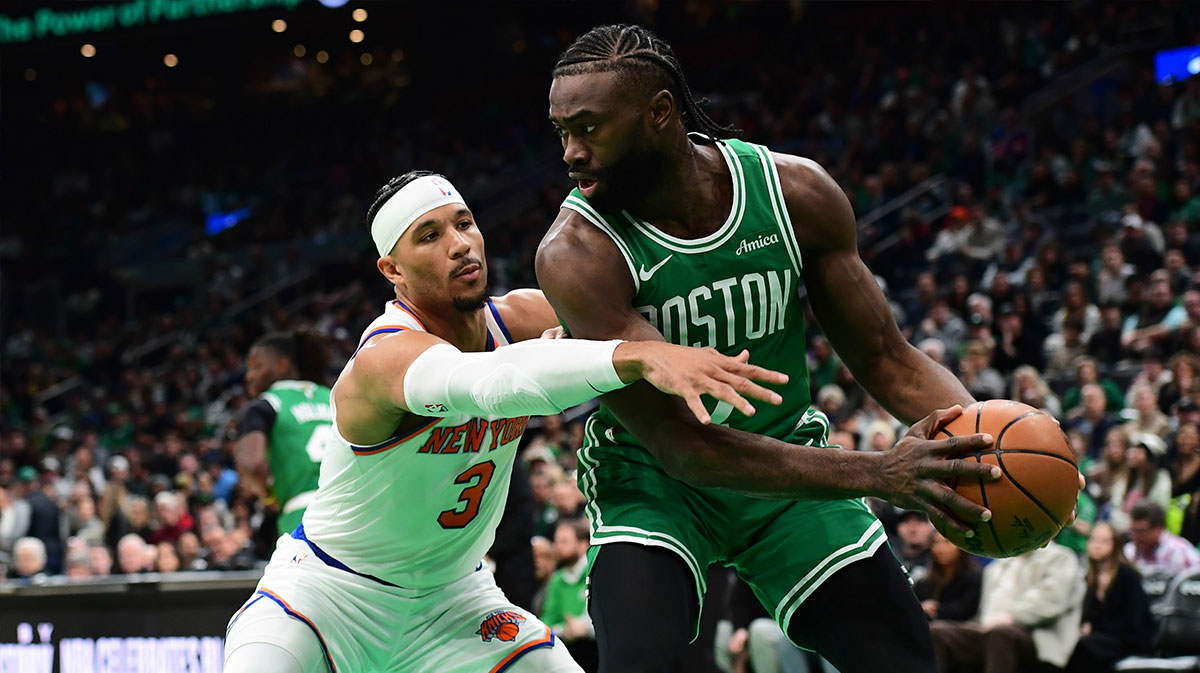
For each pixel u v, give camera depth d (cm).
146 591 497
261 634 260
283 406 435
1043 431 216
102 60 2227
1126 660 473
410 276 256
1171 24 1412
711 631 538
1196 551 538
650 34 234
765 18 1831
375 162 2039
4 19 2047
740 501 253
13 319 2002
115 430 1505
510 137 1970
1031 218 1067
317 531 273
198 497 1047
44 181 2295
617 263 235
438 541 270
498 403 217
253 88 2261
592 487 258
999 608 487
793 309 253
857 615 246
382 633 273
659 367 196
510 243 1625
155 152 2281
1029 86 1423
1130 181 1073
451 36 2109
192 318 1816
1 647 528
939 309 906
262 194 2108
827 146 1505
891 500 215
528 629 273
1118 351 822
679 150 235
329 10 1947
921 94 1432
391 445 253
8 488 1214
